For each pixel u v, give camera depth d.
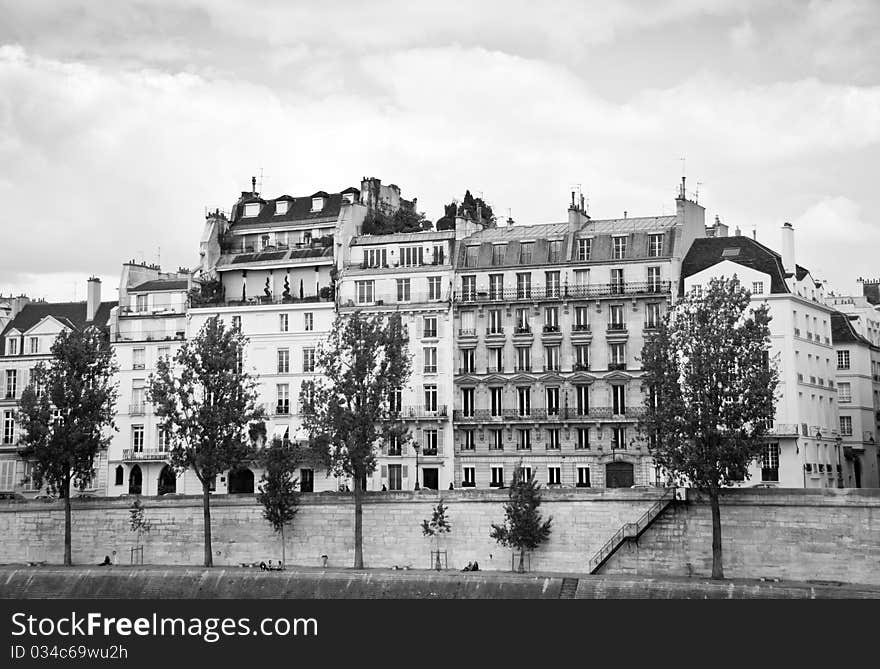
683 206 136.50
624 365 133.12
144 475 143.00
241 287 149.62
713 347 109.56
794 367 128.25
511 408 135.50
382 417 123.81
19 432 148.75
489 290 138.50
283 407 140.88
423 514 119.12
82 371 127.38
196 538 124.88
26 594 116.06
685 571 110.94
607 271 135.38
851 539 106.06
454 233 141.62
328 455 118.75
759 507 109.44
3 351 151.50
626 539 112.19
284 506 121.06
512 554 116.38
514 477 117.19
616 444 132.12
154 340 145.25
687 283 132.50
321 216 152.00
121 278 150.00
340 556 121.06
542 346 135.88
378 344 120.44
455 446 136.50
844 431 149.75
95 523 127.81
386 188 158.62
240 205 156.50
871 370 155.12
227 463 120.94
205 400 122.81
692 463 106.94
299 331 141.50
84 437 124.62
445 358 137.75
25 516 129.88
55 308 156.75
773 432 127.31
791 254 134.12
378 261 142.75
